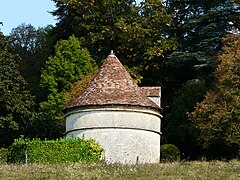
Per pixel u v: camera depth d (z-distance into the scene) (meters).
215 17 45.03
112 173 21.30
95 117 29.09
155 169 22.58
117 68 30.95
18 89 42.59
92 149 27.75
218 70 36.69
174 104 42.31
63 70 45.22
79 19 48.09
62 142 27.30
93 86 30.27
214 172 21.73
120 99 29.09
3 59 42.59
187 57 44.59
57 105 44.38
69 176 20.52
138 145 28.98
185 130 40.53
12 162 28.25
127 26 46.44
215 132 34.88
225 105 34.53
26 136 45.09
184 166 24.05
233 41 40.59
